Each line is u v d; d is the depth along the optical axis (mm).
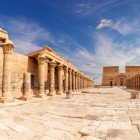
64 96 28594
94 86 100562
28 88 21312
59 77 31828
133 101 20141
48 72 31094
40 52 24766
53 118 11023
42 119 10602
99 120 10555
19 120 9898
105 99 22875
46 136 7777
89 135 7953
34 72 27312
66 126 9289
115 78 95188
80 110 13891
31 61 26594
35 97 23719
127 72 92625
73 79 44500
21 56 24219
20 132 8156
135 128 8750
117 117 11211
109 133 8117
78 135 8086
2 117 9680
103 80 98875
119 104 17344
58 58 30781
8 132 8023
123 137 7582
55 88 34906
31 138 7570
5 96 17234
